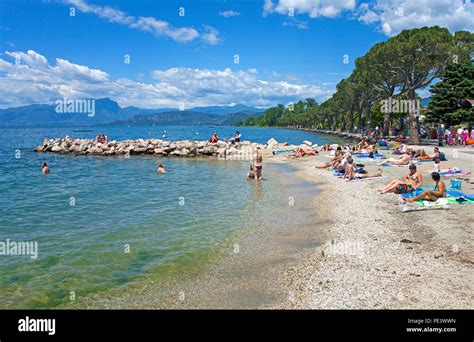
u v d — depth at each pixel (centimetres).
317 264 999
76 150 4666
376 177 2333
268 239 1261
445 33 4753
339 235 1254
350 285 850
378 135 6406
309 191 2128
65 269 1006
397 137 5191
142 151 4588
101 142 4956
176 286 906
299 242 1222
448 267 906
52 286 906
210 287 898
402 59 4506
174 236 1294
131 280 941
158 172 2962
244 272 985
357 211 1559
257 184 2403
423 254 1006
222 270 1001
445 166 2509
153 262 1058
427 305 730
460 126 4900
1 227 1400
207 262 1059
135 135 11019
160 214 1600
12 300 838
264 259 1076
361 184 2172
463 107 4803
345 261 1005
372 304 752
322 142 7206
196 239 1262
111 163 3731
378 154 3406
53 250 1152
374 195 1842
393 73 5044
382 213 1491
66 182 2495
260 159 2575
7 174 2897
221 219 1519
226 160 4038
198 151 4409
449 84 4794
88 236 1289
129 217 1548
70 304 820
